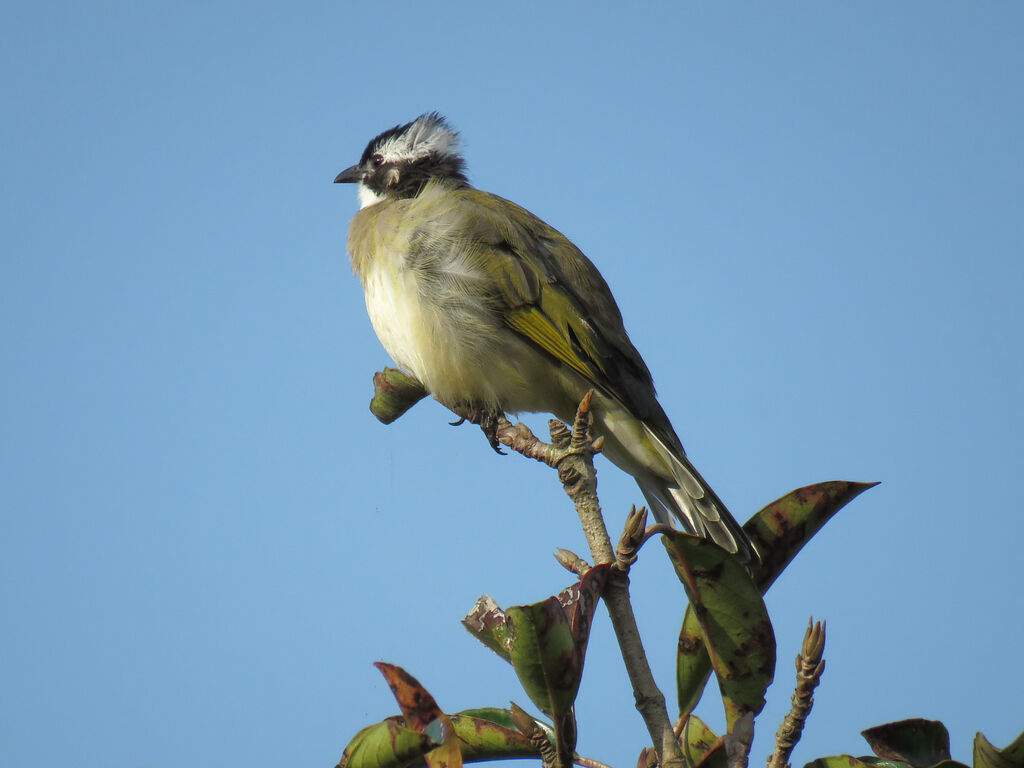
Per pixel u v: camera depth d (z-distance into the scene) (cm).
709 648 529
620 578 493
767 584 590
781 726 482
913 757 550
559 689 452
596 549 539
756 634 521
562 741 462
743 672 526
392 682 492
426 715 493
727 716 532
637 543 488
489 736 564
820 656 474
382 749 504
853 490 578
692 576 518
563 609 478
